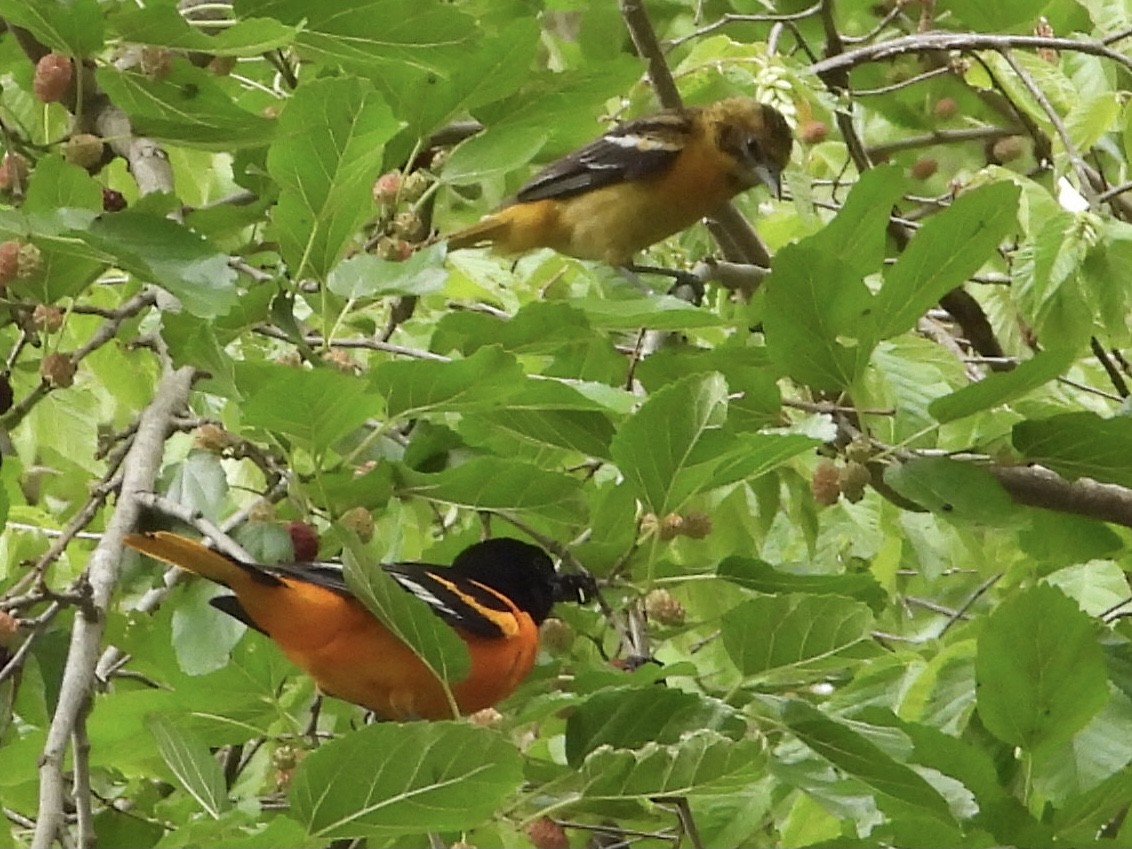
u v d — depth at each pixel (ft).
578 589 30.12
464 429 31.50
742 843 39.88
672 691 25.00
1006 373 29.09
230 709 28.25
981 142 54.54
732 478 28.19
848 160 50.83
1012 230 31.37
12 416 29.71
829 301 29.45
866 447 30.55
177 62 31.48
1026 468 34.45
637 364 31.55
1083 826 27.22
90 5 29.17
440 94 32.96
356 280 28.09
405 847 29.68
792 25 49.80
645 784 23.31
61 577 40.52
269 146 32.07
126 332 37.19
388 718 28.35
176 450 41.55
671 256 51.85
